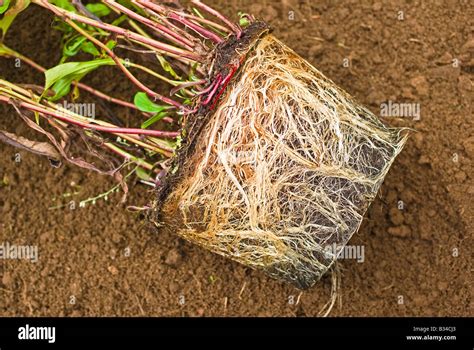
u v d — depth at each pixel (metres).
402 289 0.60
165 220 0.54
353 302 0.61
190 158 0.51
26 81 0.65
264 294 0.61
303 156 0.51
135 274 0.62
